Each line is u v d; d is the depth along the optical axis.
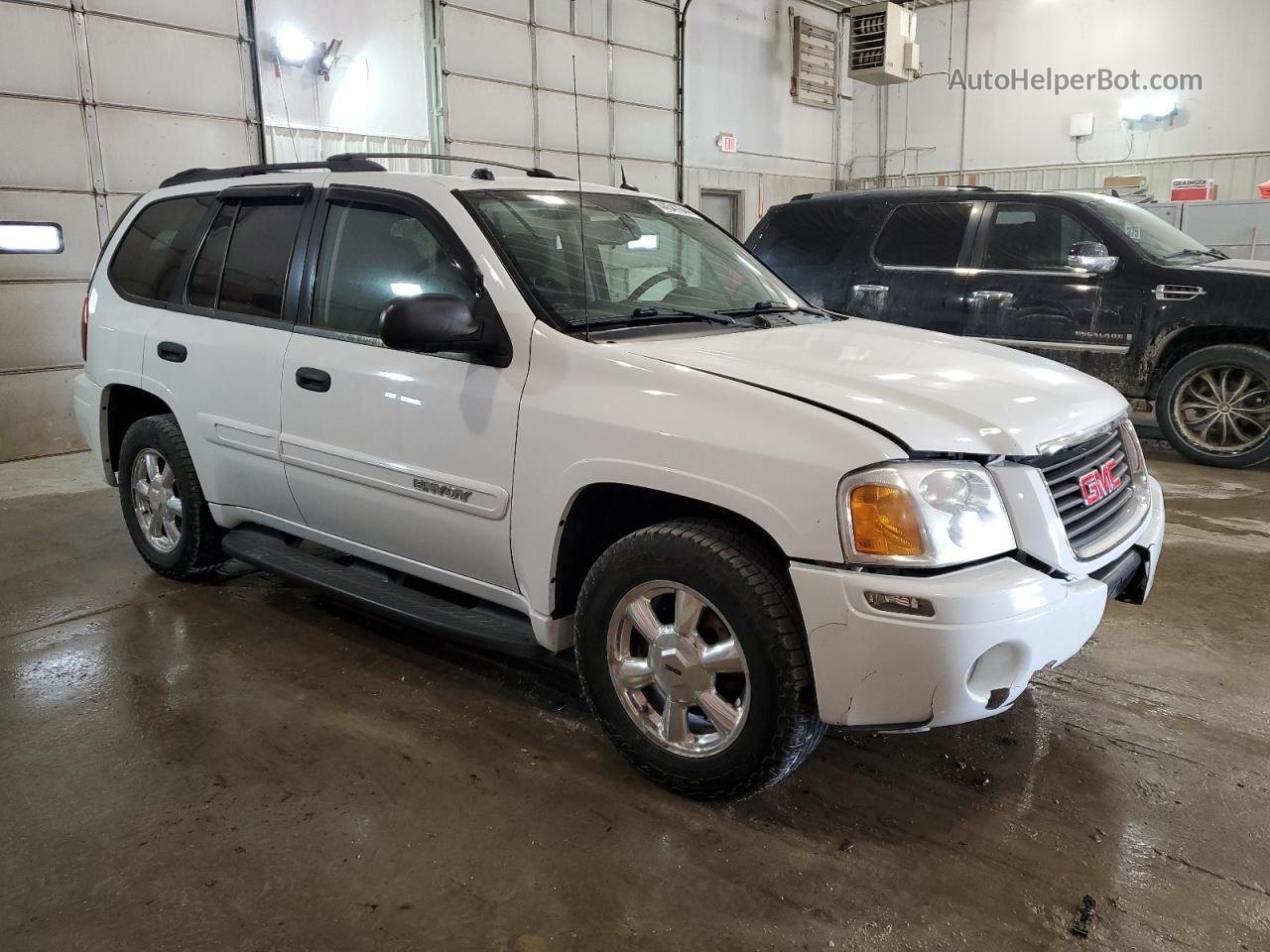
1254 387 5.70
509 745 2.69
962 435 2.10
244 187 3.46
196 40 7.66
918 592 1.95
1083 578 2.20
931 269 6.23
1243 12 11.79
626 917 2.00
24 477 6.18
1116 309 5.80
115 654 3.30
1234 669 3.13
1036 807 2.39
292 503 3.23
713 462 2.15
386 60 8.97
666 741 2.38
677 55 11.82
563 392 2.44
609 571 2.39
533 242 2.77
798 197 6.85
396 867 2.16
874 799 2.42
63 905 2.04
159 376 3.59
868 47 13.39
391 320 2.42
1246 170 12.08
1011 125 13.75
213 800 2.42
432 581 2.96
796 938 1.94
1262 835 2.27
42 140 6.91
